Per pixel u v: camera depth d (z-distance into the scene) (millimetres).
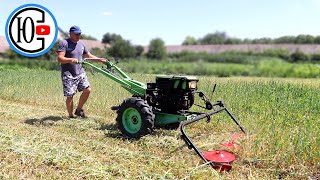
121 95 8523
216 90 7824
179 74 6258
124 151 4699
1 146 4648
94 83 10023
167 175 3922
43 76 11664
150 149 4977
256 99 7312
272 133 4934
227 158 4203
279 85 8258
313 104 6941
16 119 6871
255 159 4371
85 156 4418
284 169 4188
